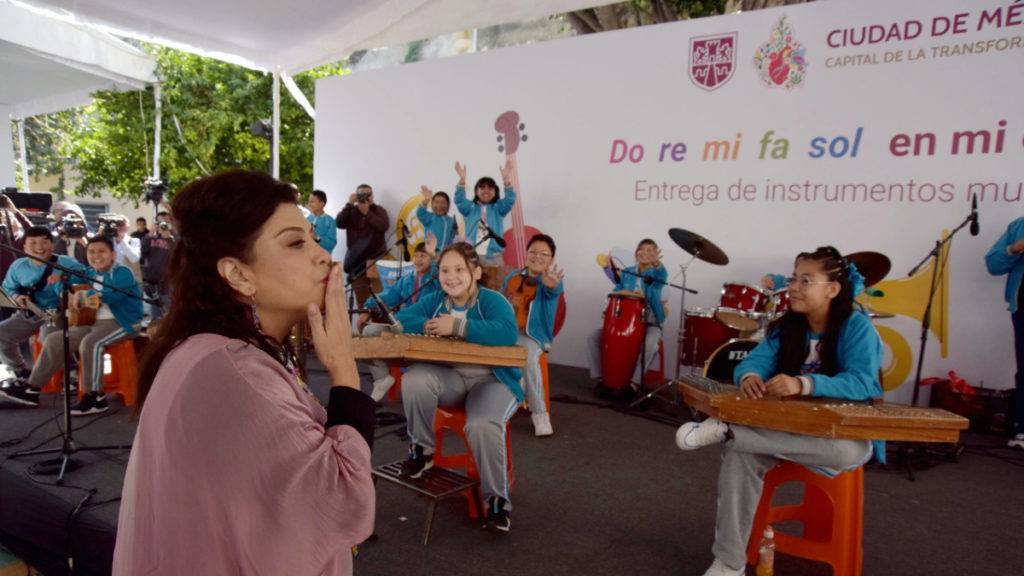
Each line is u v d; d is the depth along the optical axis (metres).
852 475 2.28
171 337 0.91
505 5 5.77
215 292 0.92
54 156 17.20
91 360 4.43
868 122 5.05
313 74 11.82
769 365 2.54
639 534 2.80
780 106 5.39
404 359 2.59
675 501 3.17
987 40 4.62
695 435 2.29
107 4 5.71
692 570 2.50
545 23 12.07
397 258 7.57
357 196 7.27
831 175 5.21
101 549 2.55
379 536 2.72
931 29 4.79
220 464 0.77
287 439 0.79
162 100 10.11
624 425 4.50
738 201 5.61
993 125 4.63
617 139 6.18
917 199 4.91
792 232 5.39
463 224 7.11
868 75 5.03
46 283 4.89
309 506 0.80
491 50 6.87
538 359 4.20
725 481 2.29
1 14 6.36
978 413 4.55
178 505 0.78
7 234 6.59
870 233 5.09
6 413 4.43
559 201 6.52
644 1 10.34
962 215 4.76
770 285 5.07
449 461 3.10
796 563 2.59
